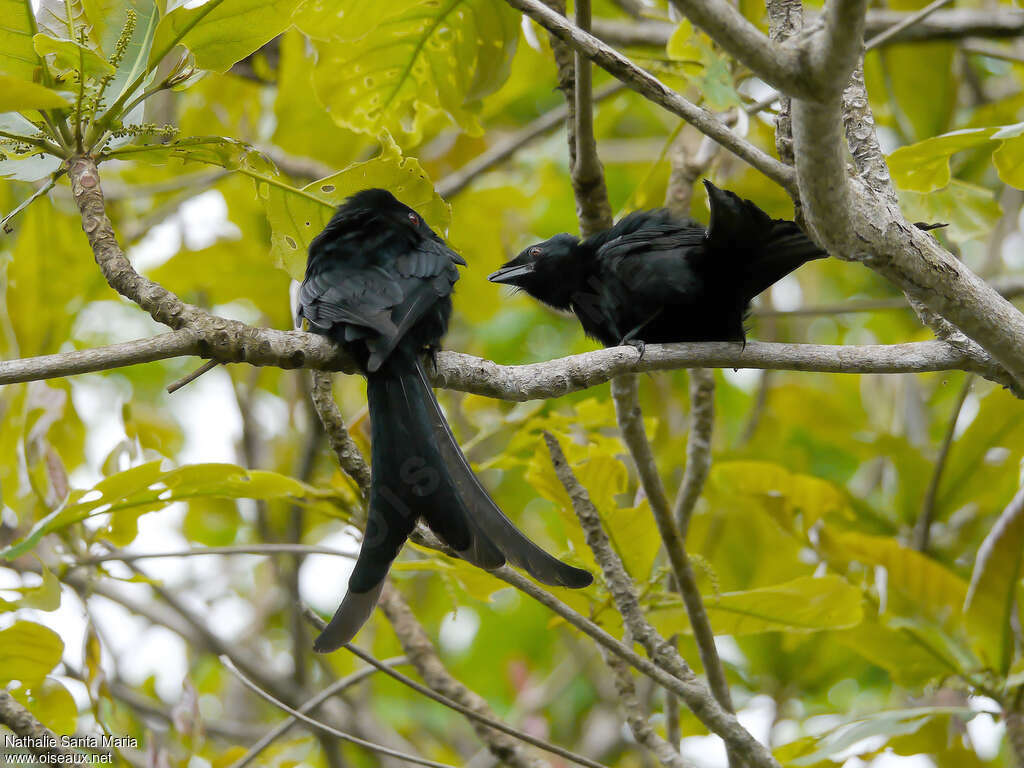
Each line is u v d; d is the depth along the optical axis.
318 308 7.71
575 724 16.97
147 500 8.74
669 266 9.47
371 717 14.35
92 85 7.83
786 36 7.24
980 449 12.37
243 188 15.39
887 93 15.13
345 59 10.41
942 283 6.91
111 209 15.06
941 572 10.78
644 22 15.58
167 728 13.02
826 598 9.21
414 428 7.25
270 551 9.04
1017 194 15.78
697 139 12.16
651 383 15.94
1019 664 9.88
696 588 8.77
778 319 18.64
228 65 8.15
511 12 10.16
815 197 6.28
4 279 14.44
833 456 16.86
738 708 13.27
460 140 16.80
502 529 6.98
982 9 16.33
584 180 9.60
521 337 18.33
